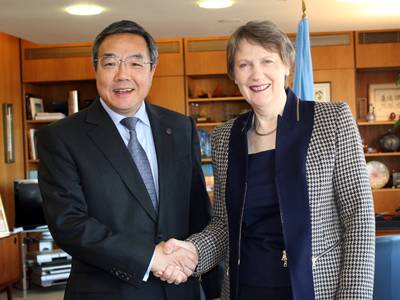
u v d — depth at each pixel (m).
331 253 1.79
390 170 6.97
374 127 6.96
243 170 1.92
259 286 1.85
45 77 6.84
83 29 5.45
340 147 1.78
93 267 1.96
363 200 1.75
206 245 2.05
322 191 1.78
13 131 6.57
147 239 1.95
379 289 2.43
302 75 3.55
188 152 2.16
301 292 1.74
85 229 1.88
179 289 2.07
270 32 1.86
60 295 5.69
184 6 4.64
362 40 6.59
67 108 7.04
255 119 1.99
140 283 1.92
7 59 6.51
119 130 2.06
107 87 2.00
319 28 5.95
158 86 6.77
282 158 1.83
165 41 6.75
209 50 6.72
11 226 6.45
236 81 1.93
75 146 1.97
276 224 1.84
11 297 5.27
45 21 5.02
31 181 6.13
